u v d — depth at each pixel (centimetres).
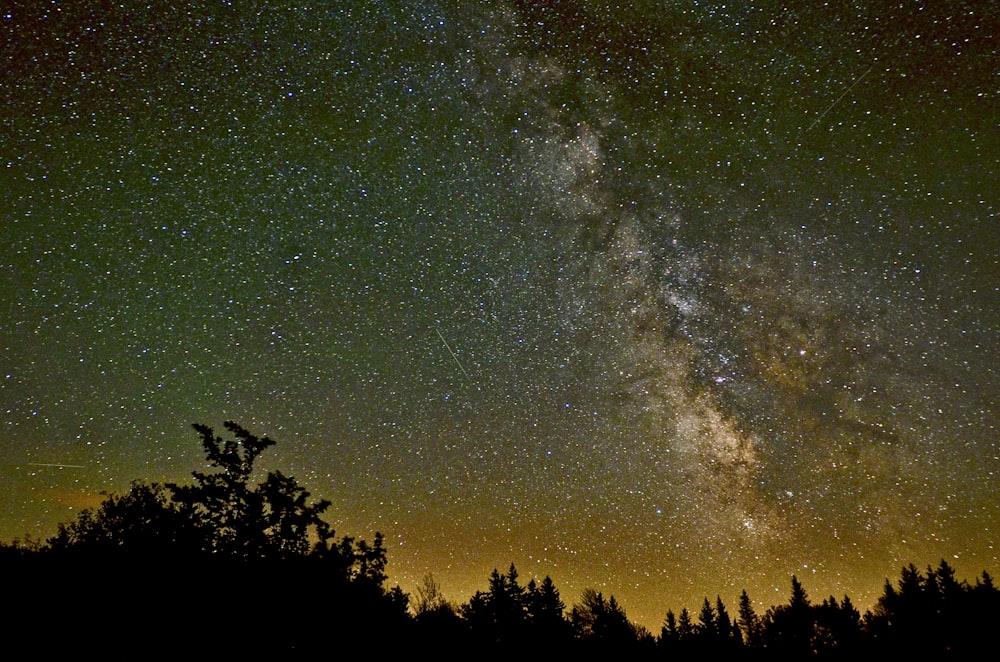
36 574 527
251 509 663
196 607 552
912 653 1576
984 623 1553
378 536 729
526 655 1447
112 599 529
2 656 453
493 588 1591
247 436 695
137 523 597
